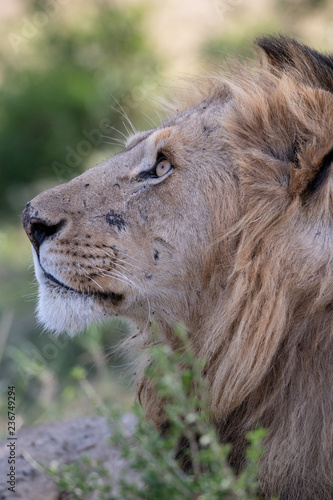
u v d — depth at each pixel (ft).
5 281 57.88
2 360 46.47
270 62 26.63
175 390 18.81
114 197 24.62
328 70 24.22
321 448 21.72
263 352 22.26
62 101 69.21
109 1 76.84
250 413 22.91
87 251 24.35
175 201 24.04
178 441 23.47
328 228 21.80
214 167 23.95
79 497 20.77
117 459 28.25
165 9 76.74
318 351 21.89
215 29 69.72
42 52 76.07
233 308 22.99
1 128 71.46
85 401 39.11
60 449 29.55
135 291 24.27
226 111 24.61
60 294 24.88
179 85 30.73
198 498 18.17
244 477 17.94
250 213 23.11
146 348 25.12
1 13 80.23
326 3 64.64
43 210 24.81
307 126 22.76
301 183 22.26
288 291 22.16
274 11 65.92
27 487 27.04
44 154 69.51
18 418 36.86
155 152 24.54
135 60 70.95
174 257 23.98
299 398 22.11
